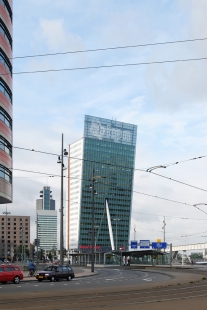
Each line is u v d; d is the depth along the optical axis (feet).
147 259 284.82
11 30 217.15
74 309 53.26
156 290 85.20
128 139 597.93
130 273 178.40
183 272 181.27
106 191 586.04
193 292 79.71
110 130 588.09
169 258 276.62
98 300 65.46
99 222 593.42
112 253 296.51
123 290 85.76
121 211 598.75
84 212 586.45
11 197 218.79
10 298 69.15
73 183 604.90
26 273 176.76
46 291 84.53
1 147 199.41
